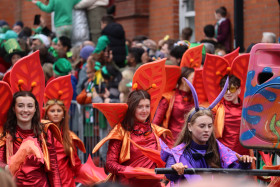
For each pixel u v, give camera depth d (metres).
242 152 12.18
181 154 9.02
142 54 17.86
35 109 10.49
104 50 17.81
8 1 35.28
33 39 20.56
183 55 13.76
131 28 25.59
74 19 22.86
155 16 25.19
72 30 22.88
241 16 18.12
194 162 9.01
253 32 19.95
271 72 7.58
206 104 12.95
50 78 16.09
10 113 10.38
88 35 22.98
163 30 24.78
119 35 18.38
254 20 19.91
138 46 18.98
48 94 12.27
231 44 20.02
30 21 31.69
